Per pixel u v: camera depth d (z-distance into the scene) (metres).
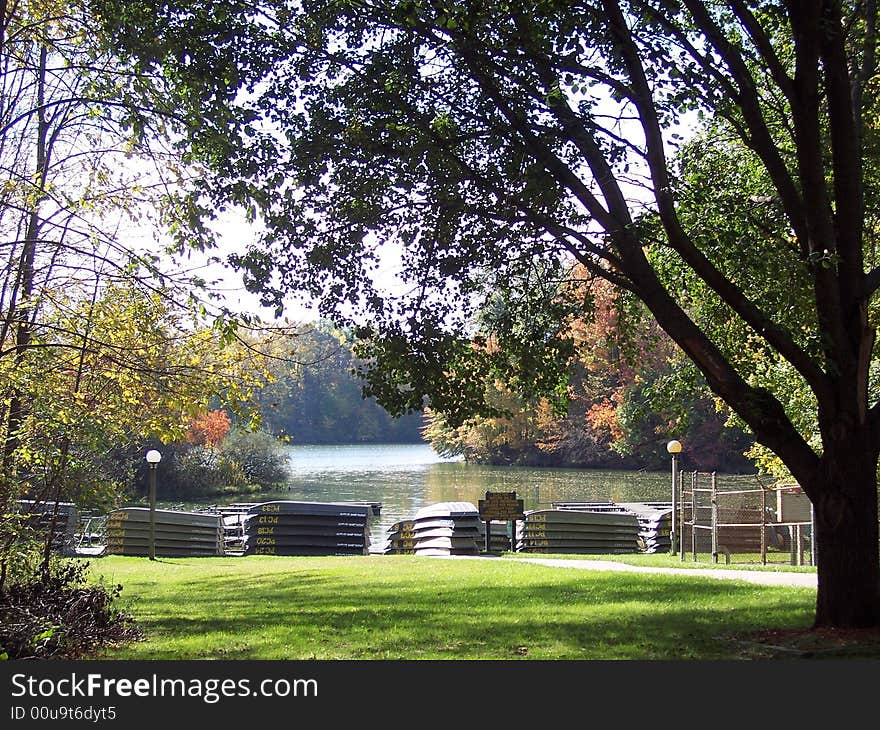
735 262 10.87
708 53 10.03
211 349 11.13
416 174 10.00
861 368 9.80
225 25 9.75
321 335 103.06
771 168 10.11
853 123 9.68
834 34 8.99
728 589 13.91
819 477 9.95
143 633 10.41
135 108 9.87
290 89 10.13
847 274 9.84
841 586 9.87
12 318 10.14
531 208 9.86
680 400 14.30
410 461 83.06
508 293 11.38
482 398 11.25
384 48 10.05
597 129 9.76
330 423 126.38
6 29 9.93
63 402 10.42
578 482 53.03
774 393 16.39
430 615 11.59
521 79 9.81
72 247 9.74
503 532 28.20
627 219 9.95
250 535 26.22
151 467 23.31
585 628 10.35
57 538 11.80
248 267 10.11
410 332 10.73
